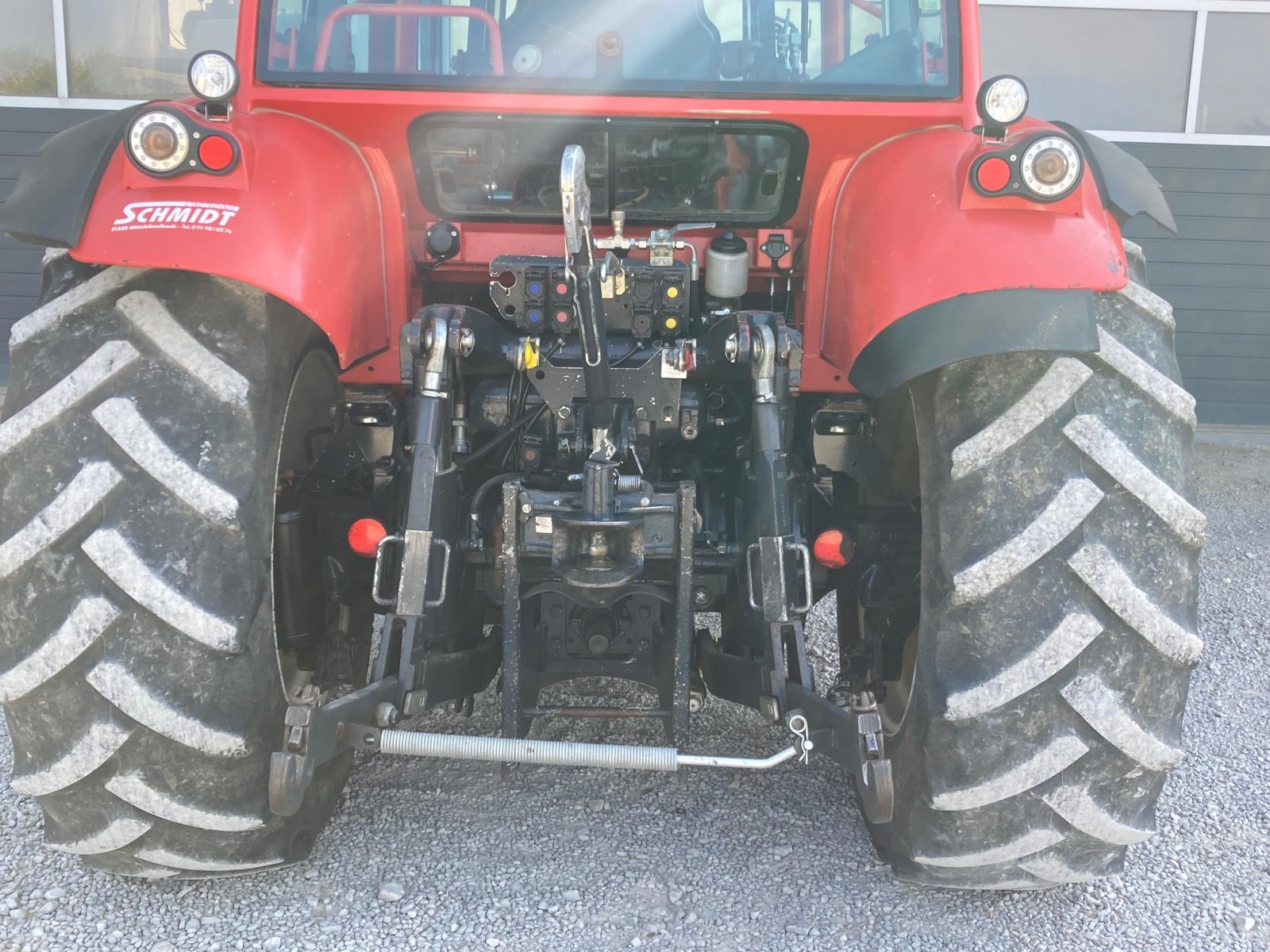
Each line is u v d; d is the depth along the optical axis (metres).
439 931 2.24
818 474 2.62
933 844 2.06
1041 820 1.99
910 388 2.09
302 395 2.36
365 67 2.43
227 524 1.83
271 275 1.88
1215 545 5.21
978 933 2.29
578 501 2.25
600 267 2.06
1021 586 1.87
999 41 7.00
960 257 1.90
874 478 2.65
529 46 2.43
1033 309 1.85
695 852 2.53
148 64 6.82
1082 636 1.85
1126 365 1.95
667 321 2.36
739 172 2.49
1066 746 1.90
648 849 2.54
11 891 2.33
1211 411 7.44
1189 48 6.99
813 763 2.92
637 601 2.42
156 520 1.83
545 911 2.31
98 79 6.83
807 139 2.38
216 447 1.86
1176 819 2.76
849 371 2.18
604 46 2.29
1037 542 1.84
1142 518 1.89
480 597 2.65
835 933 2.27
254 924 2.25
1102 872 2.14
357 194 2.22
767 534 2.18
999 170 1.88
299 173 2.04
